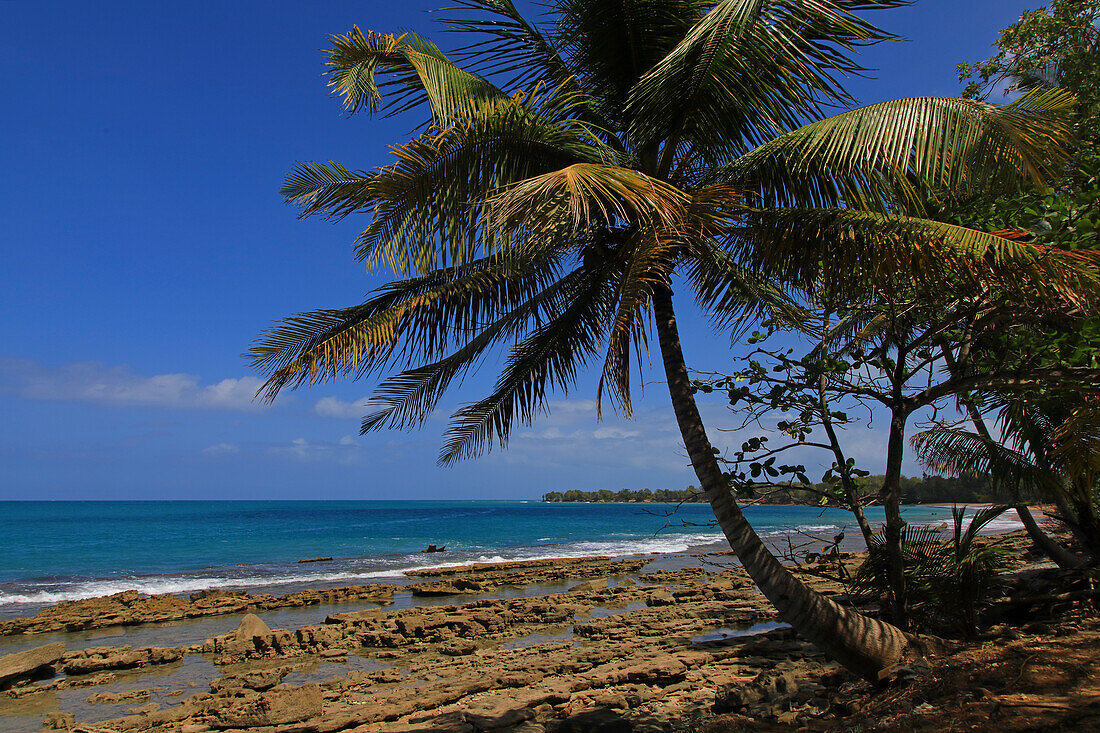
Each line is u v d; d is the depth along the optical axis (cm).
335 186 637
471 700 875
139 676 1105
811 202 602
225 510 12825
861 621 622
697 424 636
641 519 8369
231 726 812
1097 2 1068
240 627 1331
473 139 553
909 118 510
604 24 636
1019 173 512
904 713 498
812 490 745
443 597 1986
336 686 991
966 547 798
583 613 1605
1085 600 849
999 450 1065
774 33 529
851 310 764
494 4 655
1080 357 616
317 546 4066
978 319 684
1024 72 1141
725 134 617
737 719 636
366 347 572
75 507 15662
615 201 425
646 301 624
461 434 852
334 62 634
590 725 698
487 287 673
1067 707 443
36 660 1088
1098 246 568
